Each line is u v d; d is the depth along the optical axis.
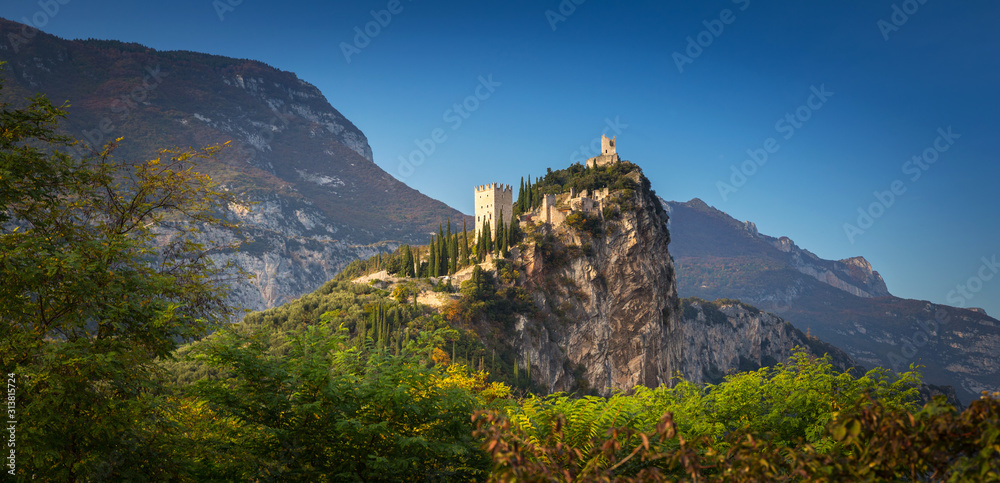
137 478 16.66
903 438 8.91
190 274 22.47
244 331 21.28
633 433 10.19
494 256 183.75
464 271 182.25
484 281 169.88
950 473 9.02
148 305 19.09
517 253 186.25
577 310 186.75
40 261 16.89
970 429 8.90
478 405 20.20
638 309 197.75
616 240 199.25
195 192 24.19
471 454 19.22
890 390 20.16
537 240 188.38
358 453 19.09
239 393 19.39
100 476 15.82
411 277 184.38
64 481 15.70
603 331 189.62
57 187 19.62
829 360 21.89
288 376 19.12
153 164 23.08
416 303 153.00
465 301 159.50
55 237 19.39
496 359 142.12
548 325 180.00
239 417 18.83
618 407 17.61
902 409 9.30
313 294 179.25
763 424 20.86
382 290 167.12
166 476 17.11
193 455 18.83
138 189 22.55
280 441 18.73
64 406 15.97
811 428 19.78
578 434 16.89
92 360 16.12
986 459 8.37
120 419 16.33
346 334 22.95
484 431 10.15
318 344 20.53
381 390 18.91
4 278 16.77
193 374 44.88
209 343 19.64
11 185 17.98
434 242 184.75
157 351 19.47
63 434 16.03
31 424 15.29
